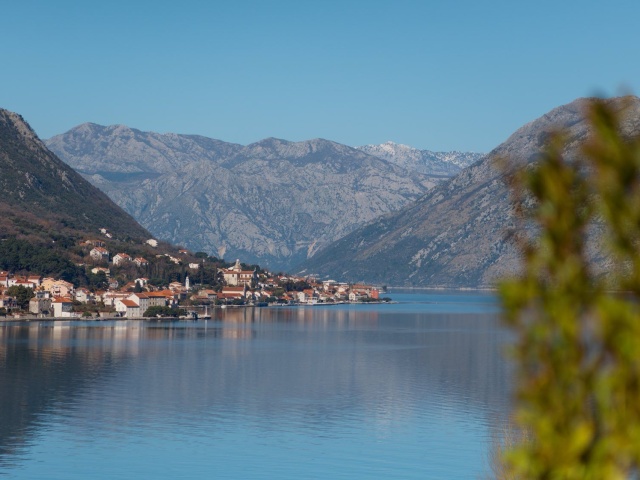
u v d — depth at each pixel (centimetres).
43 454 12525
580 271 1320
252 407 16325
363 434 13825
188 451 12744
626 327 1254
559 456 1310
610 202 1287
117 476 11369
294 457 12356
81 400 17025
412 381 19962
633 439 1254
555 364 1334
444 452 12512
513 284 1362
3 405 16362
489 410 15825
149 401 16950
